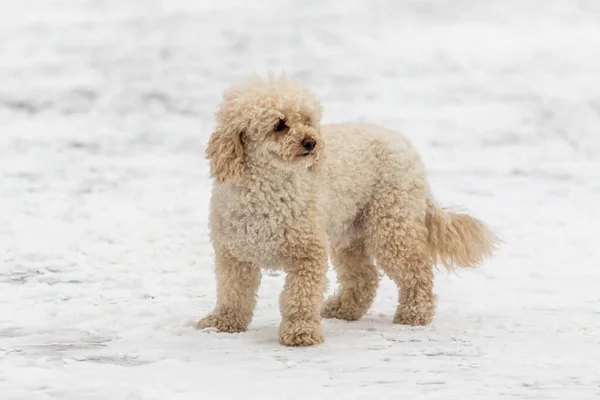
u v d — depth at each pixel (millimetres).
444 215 11227
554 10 68312
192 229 16750
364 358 9070
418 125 34094
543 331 10422
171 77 45625
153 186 21844
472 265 11414
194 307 11375
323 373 8438
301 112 9758
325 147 9859
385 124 34156
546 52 53156
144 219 17672
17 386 7656
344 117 35500
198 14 68562
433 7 70062
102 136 30719
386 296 12695
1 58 51000
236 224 9859
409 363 8867
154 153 27828
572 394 7734
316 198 9930
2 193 20156
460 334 10297
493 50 54188
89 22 65062
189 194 20812
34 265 13711
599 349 9492
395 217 10906
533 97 40156
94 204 19172
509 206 20688
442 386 8000
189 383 8023
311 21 64938
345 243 11281
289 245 9797
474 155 28594
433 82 44188
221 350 9320
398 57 51938
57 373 8109
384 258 11008
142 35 59719
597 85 43156
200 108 37719
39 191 20594
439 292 12820
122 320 10492
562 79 44875
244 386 7945
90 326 10258
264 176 9695
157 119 35031
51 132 31188
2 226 16531
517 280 13641
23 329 10125
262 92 9750
